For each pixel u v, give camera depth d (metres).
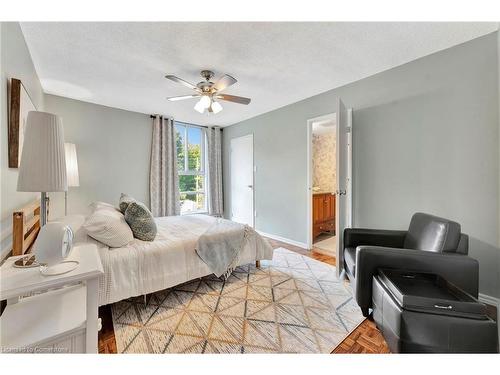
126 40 1.96
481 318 1.19
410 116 2.40
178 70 2.50
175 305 1.90
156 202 4.23
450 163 2.16
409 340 1.23
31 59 2.19
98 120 3.64
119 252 1.70
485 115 1.97
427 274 1.53
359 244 2.24
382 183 2.63
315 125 4.10
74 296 1.22
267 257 2.65
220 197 5.29
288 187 3.83
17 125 1.54
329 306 1.89
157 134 4.23
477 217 2.02
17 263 1.08
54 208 3.27
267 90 3.13
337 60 2.34
